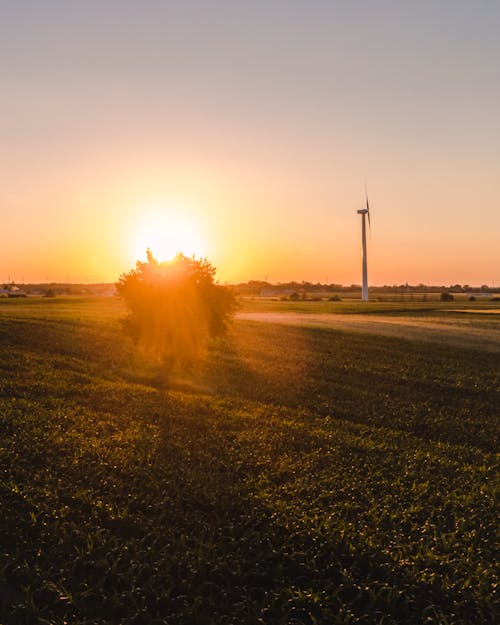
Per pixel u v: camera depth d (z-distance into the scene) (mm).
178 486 15875
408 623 10414
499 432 26219
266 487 16359
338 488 16562
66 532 12633
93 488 15359
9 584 10938
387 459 20000
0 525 12750
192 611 10250
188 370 35250
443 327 67875
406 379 37188
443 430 26250
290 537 12953
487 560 12742
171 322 33438
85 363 36656
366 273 151250
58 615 10109
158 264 33688
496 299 188375
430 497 16203
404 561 12086
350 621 10336
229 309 34219
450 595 11133
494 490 17172
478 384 36469
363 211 148625
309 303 137500
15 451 17547
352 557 12352
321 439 22109
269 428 23297
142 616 10117
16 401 24359
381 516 14492
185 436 21266
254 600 10820
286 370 38531
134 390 29172
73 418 22281
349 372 39000
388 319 80625
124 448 18969
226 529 13375
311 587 11219
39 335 46031
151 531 13086
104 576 11094
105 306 98375
